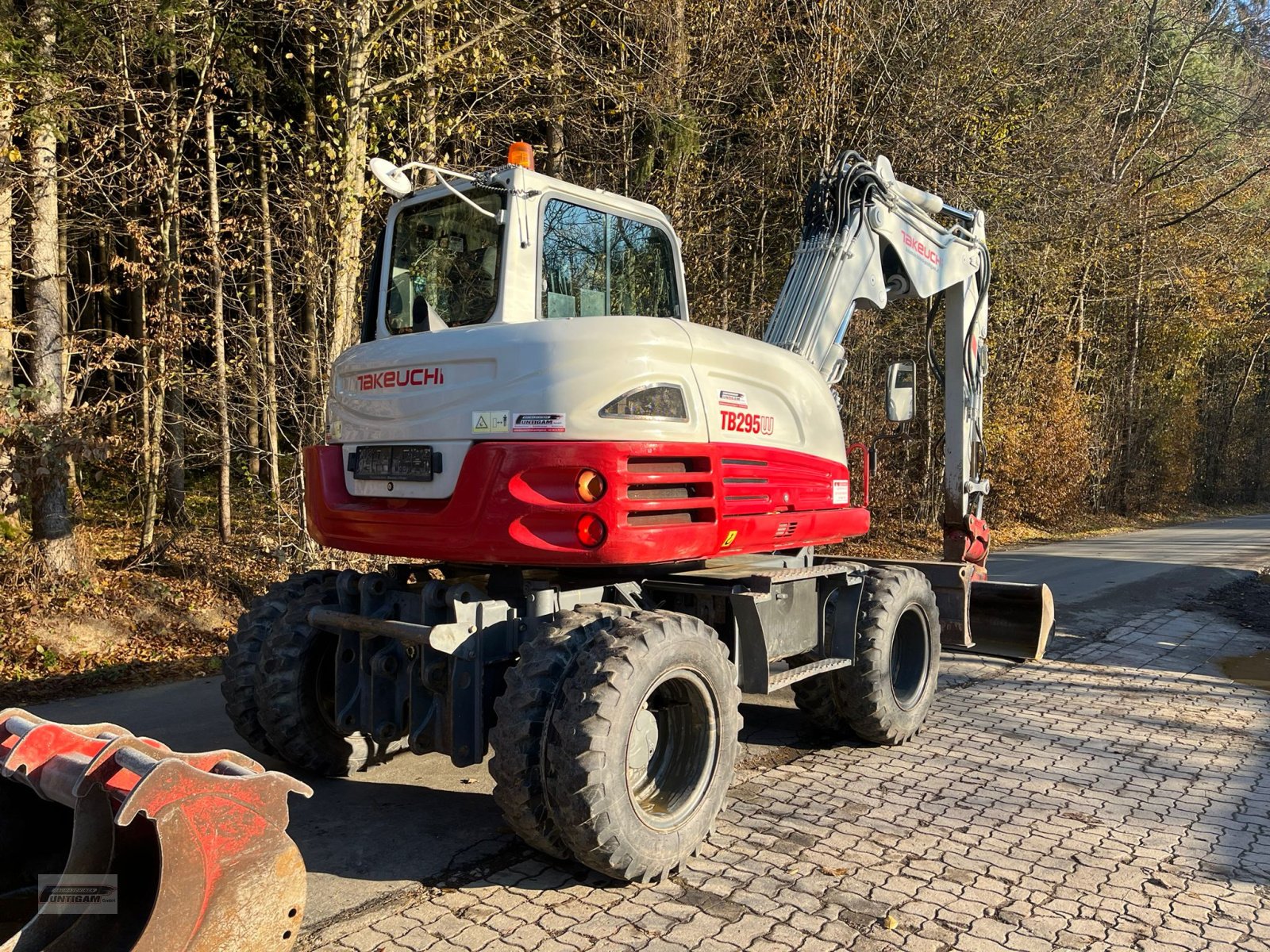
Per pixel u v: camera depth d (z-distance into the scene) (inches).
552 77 413.7
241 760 105.9
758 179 550.9
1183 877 149.6
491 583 176.7
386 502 167.2
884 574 214.8
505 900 139.7
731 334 180.4
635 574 182.5
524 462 146.7
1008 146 679.7
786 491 189.2
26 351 340.2
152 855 102.4
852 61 554.6
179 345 384.2
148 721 232.4
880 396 653.9
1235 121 963.3
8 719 113.7
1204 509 1300.4
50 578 331.9
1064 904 139.9
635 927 131.7
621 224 189.8
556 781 135.8
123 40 355.9
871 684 206.1
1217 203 977.5
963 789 189.2
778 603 189.5
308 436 373.4
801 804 179.8
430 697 163.5
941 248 280.4
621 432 149.6
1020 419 806.5
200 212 402.3
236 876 98.6
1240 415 1434.5
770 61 561.0
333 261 364.5
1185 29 965.8
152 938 92.4
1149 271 993.5
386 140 397.1
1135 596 444.8
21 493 338.0
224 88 412.5
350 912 135.0
